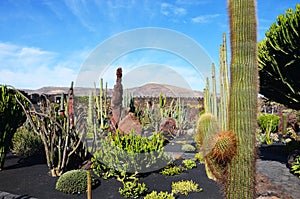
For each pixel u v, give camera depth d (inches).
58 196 185.0
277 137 548.1
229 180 85.6
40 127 236.4
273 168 282.7
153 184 209.9
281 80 293.0
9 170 247.9
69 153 238.8
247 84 84.7
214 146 87.4
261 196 187.6
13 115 258.8
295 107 327.6
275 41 276.1
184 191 191.6
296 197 190.2
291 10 270.4
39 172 239.0
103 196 185.2
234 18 88.4
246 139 83.7
